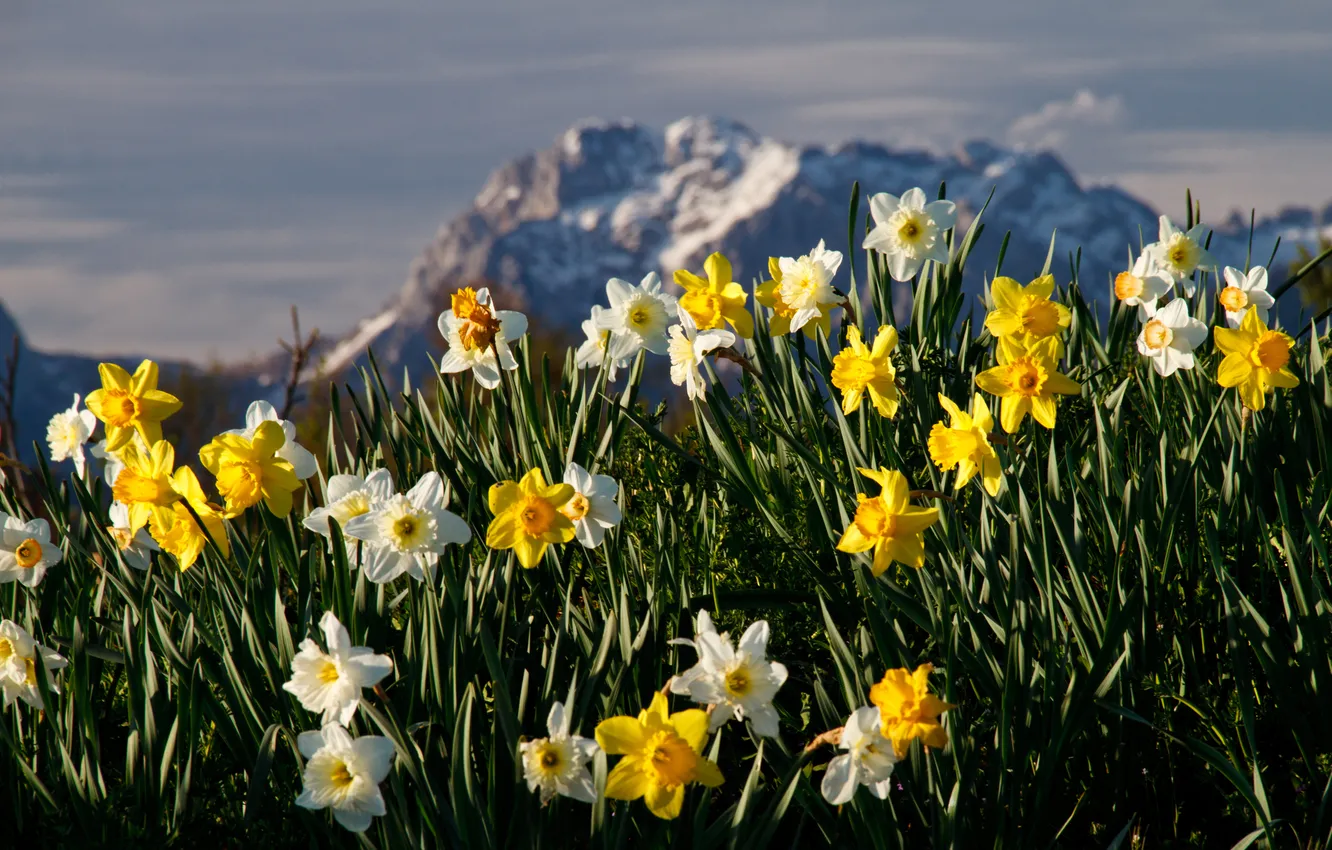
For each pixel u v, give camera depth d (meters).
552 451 5.05
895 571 4.94
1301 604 4.78
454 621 4.75
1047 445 5.04
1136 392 5.16
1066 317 4.88
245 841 4.73
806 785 4.70
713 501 5.05
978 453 4.85
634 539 5.02
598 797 4.64
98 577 5.02
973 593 4.84
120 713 4.95
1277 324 5.13
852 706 4.72
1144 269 5.10
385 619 4.82
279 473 4.81
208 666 4.79
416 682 4.76
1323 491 4.92
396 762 4.69
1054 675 4.76
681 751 4.61
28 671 4.82
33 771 4.81
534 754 4.64
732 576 5.00
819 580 4.92
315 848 4.70
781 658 4.92
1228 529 4.92
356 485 4.82
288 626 4.79
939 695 4.83
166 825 4.76
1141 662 4.82
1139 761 4.83
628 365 5.18
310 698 4.65
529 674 4.76
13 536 4.88
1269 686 4.82
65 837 4.71
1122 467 5.07
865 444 5.02
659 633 4.83
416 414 5.12
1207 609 4.88
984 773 4.80
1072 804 4.82
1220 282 5.18
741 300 5.03
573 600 5.00
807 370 5.12
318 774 4.63
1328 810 4.76
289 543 4.94
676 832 4.69
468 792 4.66
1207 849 4.81
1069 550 4.79
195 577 5.02
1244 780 4.73
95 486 5.02
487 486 5.04
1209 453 4.99
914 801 4.72
